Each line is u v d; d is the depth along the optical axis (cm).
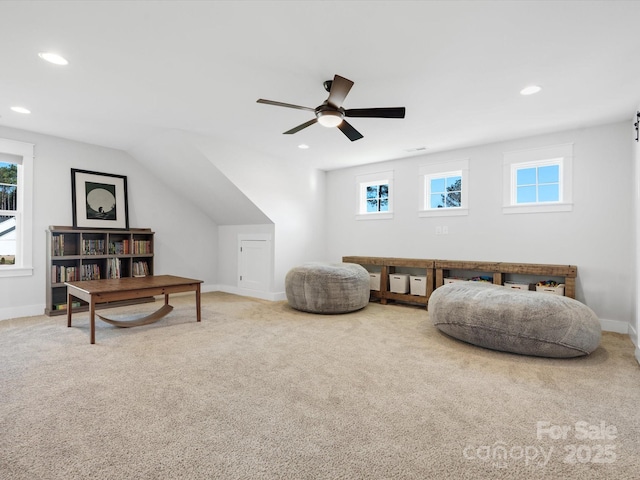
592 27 205
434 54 237
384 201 564
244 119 372
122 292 322
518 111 341
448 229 487
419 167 515
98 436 163
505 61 246
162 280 387
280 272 541
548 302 279
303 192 580
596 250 380
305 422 177
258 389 215
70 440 159
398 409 191
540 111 341
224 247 620
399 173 536
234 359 267
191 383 223
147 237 525
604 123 374
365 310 461
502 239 441
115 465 142
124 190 504
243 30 211
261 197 507
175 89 297
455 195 493
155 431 168
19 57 245
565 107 330
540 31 209
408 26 205
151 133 425
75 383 221
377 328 365
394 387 220
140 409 189
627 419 182
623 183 366
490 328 285
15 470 138
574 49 229
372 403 198
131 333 338
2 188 404
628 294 362
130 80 281
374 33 213
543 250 412
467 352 288
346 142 452
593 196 382
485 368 253
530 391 215
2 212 403
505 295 299
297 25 205
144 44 228
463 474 139
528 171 432
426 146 464
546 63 248
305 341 316
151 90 300
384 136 422
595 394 211
